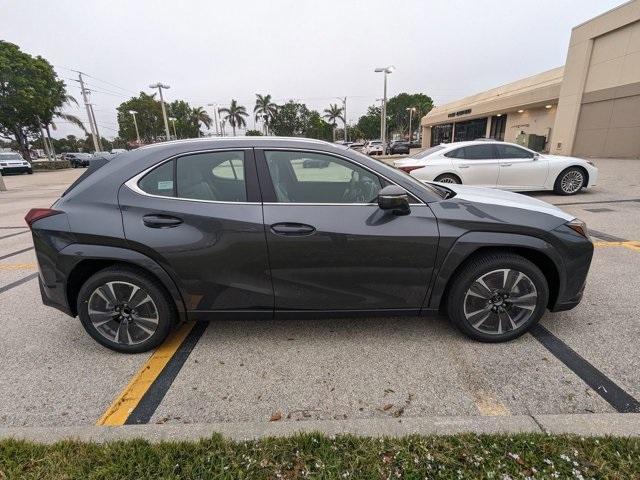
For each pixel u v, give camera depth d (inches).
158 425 79.6
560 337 113.6
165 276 102.4
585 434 73.4
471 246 102.0
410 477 65.8
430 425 77.2
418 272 103.9
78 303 107.1
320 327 124.0
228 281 103.1
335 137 3289.9
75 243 101.4
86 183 105.5
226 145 105.3
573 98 751.7
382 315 109.0
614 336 113.3
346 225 100.2
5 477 67.5
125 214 101.0
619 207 283.3
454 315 109.6
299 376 99.9
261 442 73.8
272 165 104.8
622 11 631.8
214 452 71.7
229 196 102.5
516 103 1016.2
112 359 110.0
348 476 66.3
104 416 87.9
